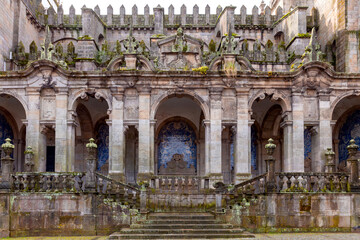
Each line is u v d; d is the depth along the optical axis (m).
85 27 40.16
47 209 25.48
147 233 23.61
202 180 30.39
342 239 22.89
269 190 26.47
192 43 34.91
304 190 26.69
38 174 26.03
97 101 36.91
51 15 44.19
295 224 26.16
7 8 37.06
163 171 39.84
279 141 39.91
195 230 23.70
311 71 32.72
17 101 36.41
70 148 32.44
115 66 33.16
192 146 40.16
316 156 33.06
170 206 28.58
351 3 37.66
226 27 40.66
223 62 33.19
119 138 32.31
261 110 39.09
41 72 32.50
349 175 27.08
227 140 39.19
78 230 25.41
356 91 33.19
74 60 38.84
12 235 25.09
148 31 44.78
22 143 39.06
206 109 32.81
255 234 25.31
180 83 32.84
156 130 39.84
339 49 38.12
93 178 26.08
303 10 39.75
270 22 45.12
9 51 37.72
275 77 32.94
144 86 32.69
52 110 32.69
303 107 33.00
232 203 26.61
